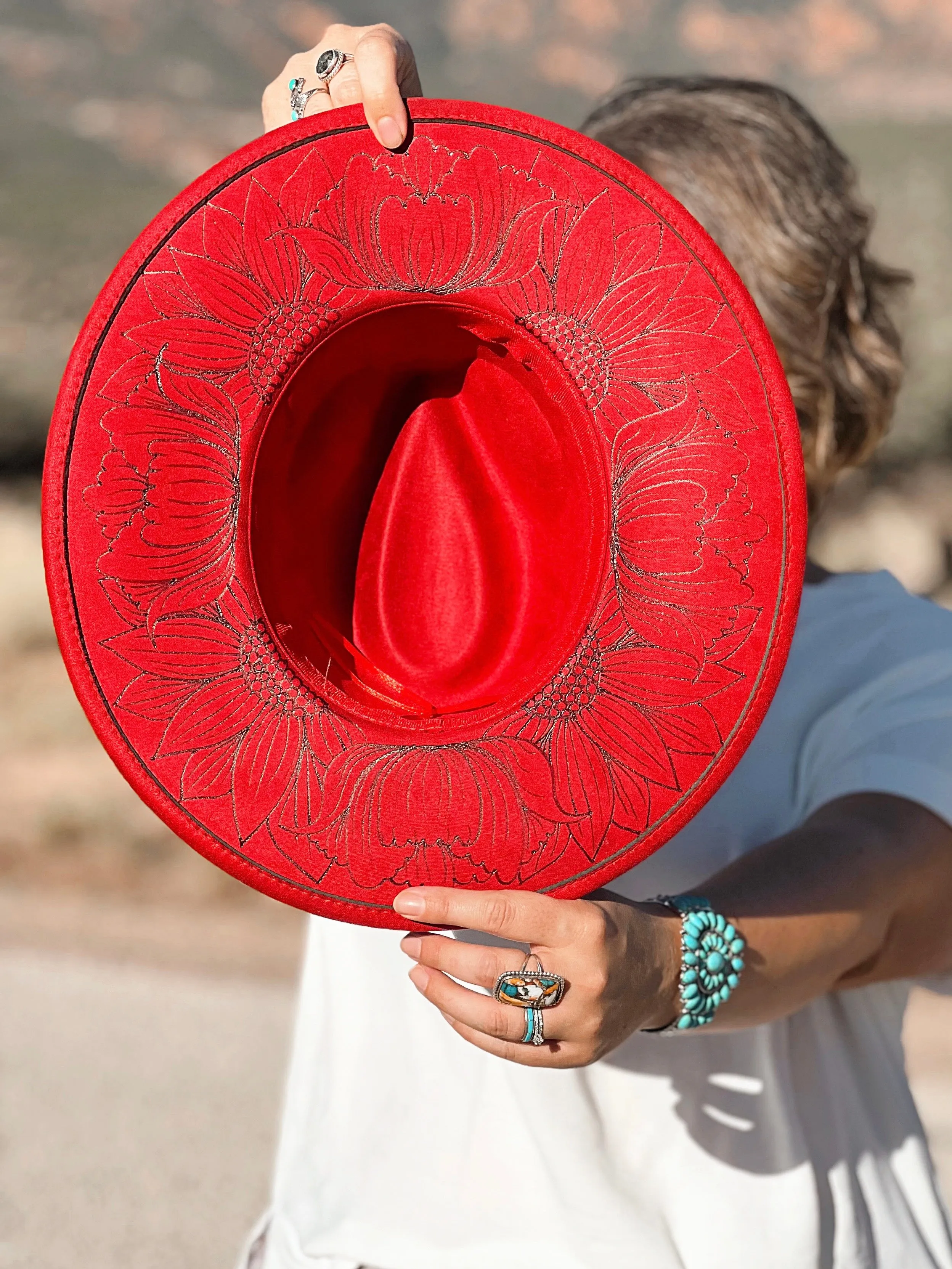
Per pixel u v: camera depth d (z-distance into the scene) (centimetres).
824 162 126
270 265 87
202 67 2681
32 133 2195
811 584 129
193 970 570
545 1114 115
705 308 89
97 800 781
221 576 88
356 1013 125
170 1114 420
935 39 2962
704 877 120
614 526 90
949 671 117
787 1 3006
